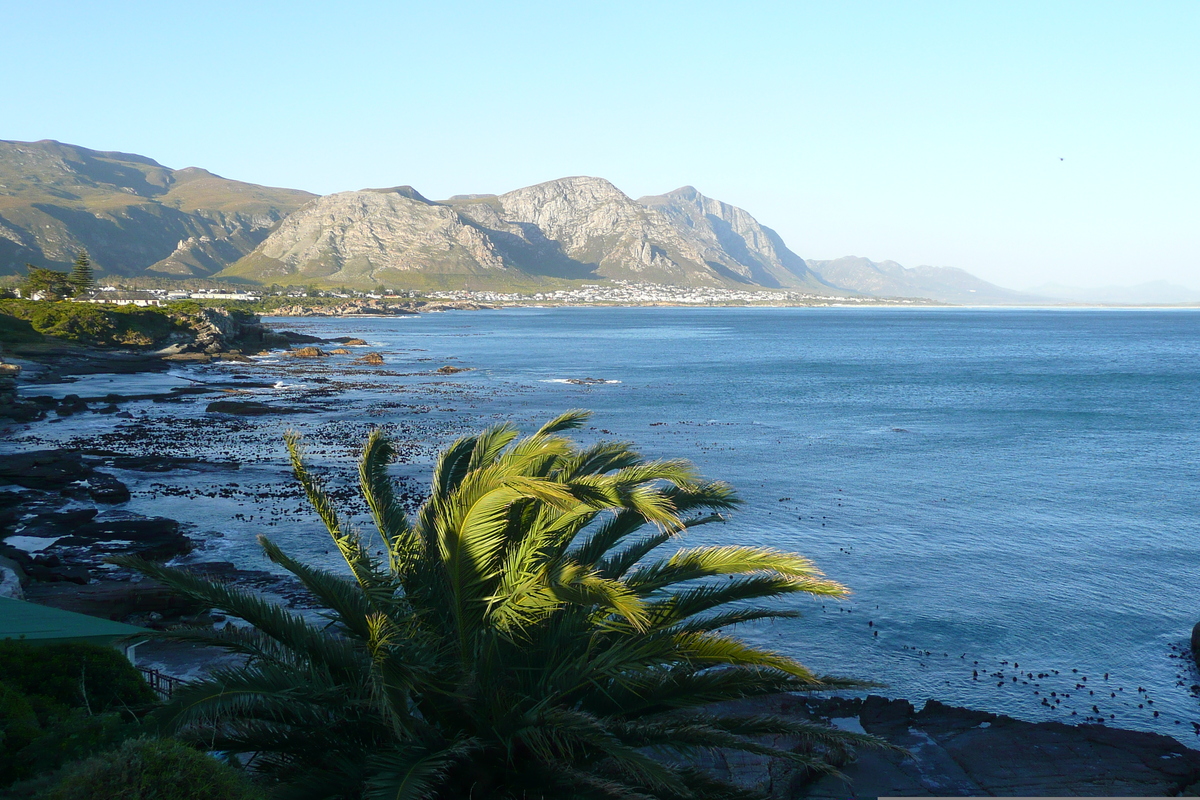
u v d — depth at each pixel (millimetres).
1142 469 50719
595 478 8227
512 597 8094
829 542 34969
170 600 25453
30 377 93250
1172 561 32875
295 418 69188
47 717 10312
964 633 25922
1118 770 17516
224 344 145125
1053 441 60719
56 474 43344
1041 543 35156
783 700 20906
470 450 10680
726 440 60188
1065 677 23156
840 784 16625
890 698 21484
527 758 8133
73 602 24922
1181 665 24000
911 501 42156
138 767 6742
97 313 126688
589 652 8609
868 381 105125
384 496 10281
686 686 8984
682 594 9359
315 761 8359
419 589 9094
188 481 44469
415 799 6695
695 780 8984
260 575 29203
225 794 7090
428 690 8008
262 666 8578
